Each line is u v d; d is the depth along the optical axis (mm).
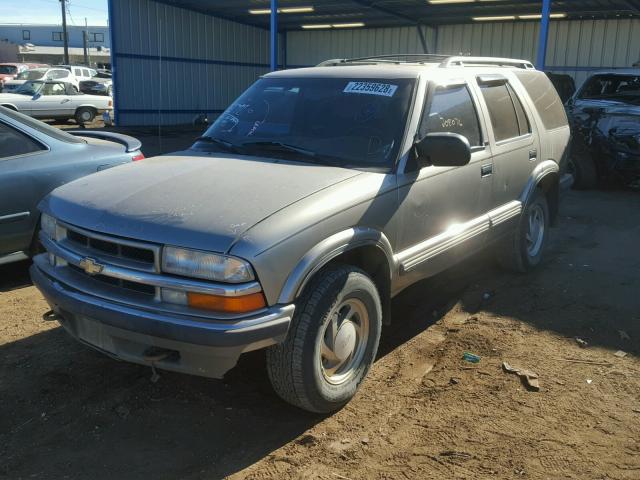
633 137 9789
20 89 21328
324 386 3223
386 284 3682
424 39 24000
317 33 26656
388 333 4496
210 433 3236
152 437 3197
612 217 8398
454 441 3111
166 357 3004
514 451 3016
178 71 24188
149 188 3344
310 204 3121
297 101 4297
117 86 22203
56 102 21062
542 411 3379
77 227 3205
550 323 4582
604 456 2980
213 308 2809
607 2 17516
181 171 3611
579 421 3285
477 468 2893
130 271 2951
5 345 4207
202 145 4273
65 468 2938
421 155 3822
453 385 3674
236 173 3523
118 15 21672
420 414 3371
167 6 23156
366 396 3588
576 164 10336
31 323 4586
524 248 5520
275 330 2875
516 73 5578
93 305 3008
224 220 2932
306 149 3898
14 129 5238
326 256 3098
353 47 25875
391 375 3842
